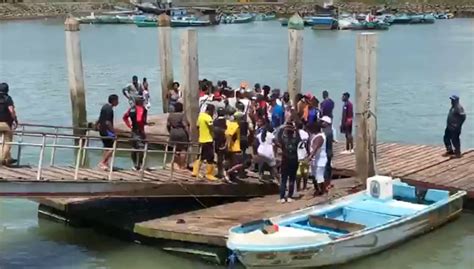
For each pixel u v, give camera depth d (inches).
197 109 785.6
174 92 900.0
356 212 626.5
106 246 623.2
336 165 800.9
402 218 599.8
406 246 612.4
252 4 5359.3
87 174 644.1
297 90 972.6
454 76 1900.8
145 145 664.4
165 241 598.9
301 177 703.7
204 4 5339.6
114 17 4424.2
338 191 695.1
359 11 4972.9
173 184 647.1
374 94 711.1
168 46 1181.7
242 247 519.5
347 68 2092.8
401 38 3245.6
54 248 621.0
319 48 2807.6
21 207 741.9
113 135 683.4
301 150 689.6
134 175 666.8
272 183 705.0
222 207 653.9
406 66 2142.0
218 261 570.3
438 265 573.0
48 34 3548.2
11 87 1723.7
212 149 682.2
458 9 4963.1
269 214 623.8
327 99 832.9
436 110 1413.6
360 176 726.5
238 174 711.7
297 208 641.0
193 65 779.4
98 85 1759.4
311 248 531.5
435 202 660.7
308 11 4837.6
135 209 668.7
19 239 644.1
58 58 2396.7
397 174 757.9
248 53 2549.2
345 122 872.9
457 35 3383.4
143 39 3255.4
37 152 1032.8
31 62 2281.0
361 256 570.3
